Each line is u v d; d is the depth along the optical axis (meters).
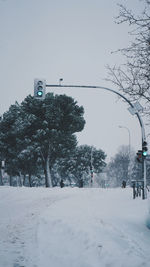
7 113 51.44
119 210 11.17
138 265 4.57
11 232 8.23
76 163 67.75
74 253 5.65
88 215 9.81
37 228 8.19
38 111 43.66
